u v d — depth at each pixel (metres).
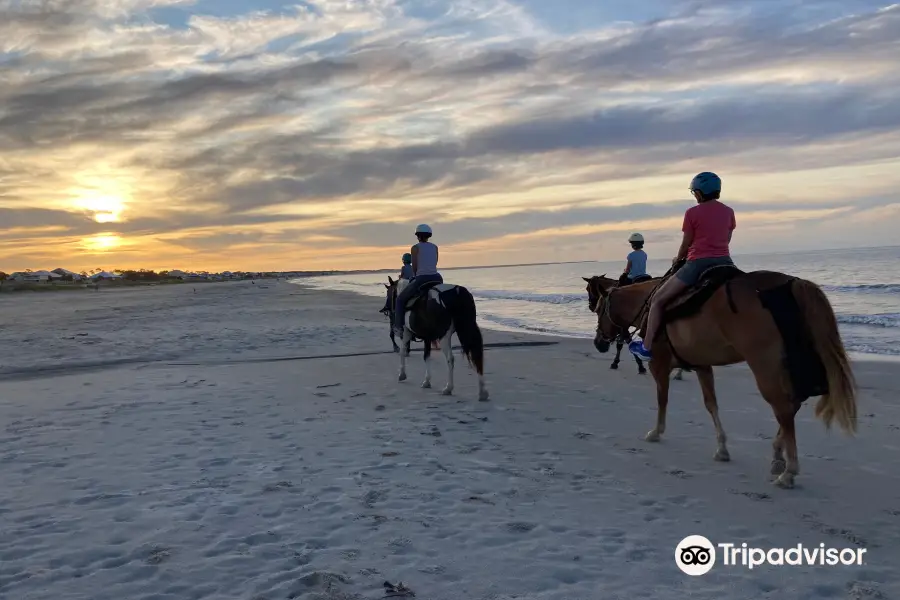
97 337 20.17
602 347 8.91
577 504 5.43
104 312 34.25
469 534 4.79
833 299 27.41
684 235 6.41
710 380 6.75
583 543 4.65
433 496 5.60
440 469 6.38
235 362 14.68
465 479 6.07
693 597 3.90
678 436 7.69
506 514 5.20
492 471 6.34
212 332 21.48
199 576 4.14
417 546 4.58
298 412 9.12
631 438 7.62
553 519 5.10
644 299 7.86
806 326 5.46
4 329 23.84
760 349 5.61
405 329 10.92
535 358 14.31
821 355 5.43
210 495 5.66
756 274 5.89
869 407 8.96
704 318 6.11
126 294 64.44
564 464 6.58
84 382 12.01
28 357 15.91
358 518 5.10
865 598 3.89
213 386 11.34
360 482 5.98
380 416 8.86
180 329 22.78
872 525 5.00
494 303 36.44
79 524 5.02
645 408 9.22
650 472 6.32
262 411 9.20
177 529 4.91
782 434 5.97
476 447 7.22
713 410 6.77
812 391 5.51
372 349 16.56
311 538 4.72
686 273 6.37
